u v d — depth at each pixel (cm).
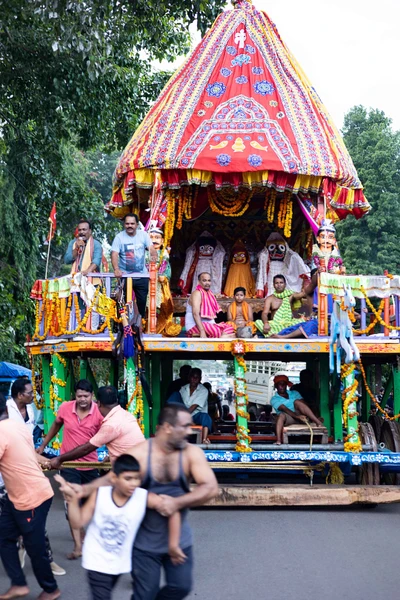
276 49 1260
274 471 1092
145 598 441
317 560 680
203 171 1118
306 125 1163
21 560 672
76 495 438
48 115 1773
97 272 1065
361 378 1377
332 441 1116
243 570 648
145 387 1090
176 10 1572
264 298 1297
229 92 1188
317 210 1157
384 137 2680
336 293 977
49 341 1064
